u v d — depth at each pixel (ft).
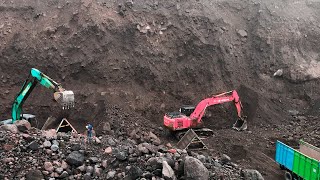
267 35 84.84
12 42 72.74
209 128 67.72
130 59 73.26
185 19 80.59
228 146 57.98
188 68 75.31
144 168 30.53
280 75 80.18
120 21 76.79
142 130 61.77
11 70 70.54
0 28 74.49
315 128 66.69
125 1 80.12
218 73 77.10
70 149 32.50
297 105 76.43
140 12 79.46
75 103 66.39
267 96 76.79
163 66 74.38
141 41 75.46
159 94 71.46
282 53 83.30
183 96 72.38
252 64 81.66
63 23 75.00
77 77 70.74
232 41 82.99
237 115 69.10
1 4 78.28
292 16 89.71
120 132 59.67
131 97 69.00
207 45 78.48
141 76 72.28
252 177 34.55
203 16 82.12
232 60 80.07
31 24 75.66
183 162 30.89
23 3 78.48
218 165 36.01
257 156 55.11
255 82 79.15
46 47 72.33
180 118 61.36
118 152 31.89
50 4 78.95
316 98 77.66
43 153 31.55
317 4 95.55
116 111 64.64
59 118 63.98
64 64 71.10
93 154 32.40
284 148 47.03
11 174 29.04
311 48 86.63
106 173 30.25
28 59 71.26
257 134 64.34
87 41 73.20
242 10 89.92
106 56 72.54
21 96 49.19
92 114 64.75
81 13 75.72
